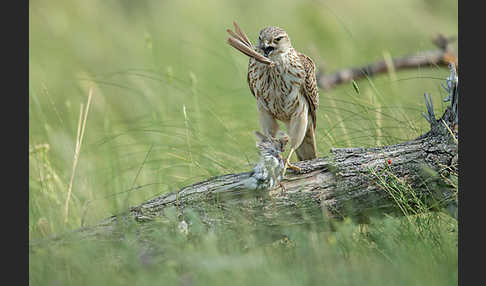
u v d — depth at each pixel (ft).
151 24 76.74
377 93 41.55
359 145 38.06
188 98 48.98
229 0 81.71
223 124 41.47
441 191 31.07
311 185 30.73
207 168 38.17
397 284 24.70
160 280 25.02
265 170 30.12
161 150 42.42
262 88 35.94
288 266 26.76
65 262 27.55
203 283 24.64
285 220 30.45
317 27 73.31
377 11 74.08
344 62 65.05
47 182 37.73
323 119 43.19
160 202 30.89
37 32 74.23
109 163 42.27
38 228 32.83
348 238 28.78
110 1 81.92
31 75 63.82
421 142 31.53
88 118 52.75
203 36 71.82
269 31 35.14
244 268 25.40
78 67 68.44
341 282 24.79
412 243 28.78
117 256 28.63
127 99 57.41
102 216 37.17
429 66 51.01
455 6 74.49
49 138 43.83
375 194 30.96
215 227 30.19
